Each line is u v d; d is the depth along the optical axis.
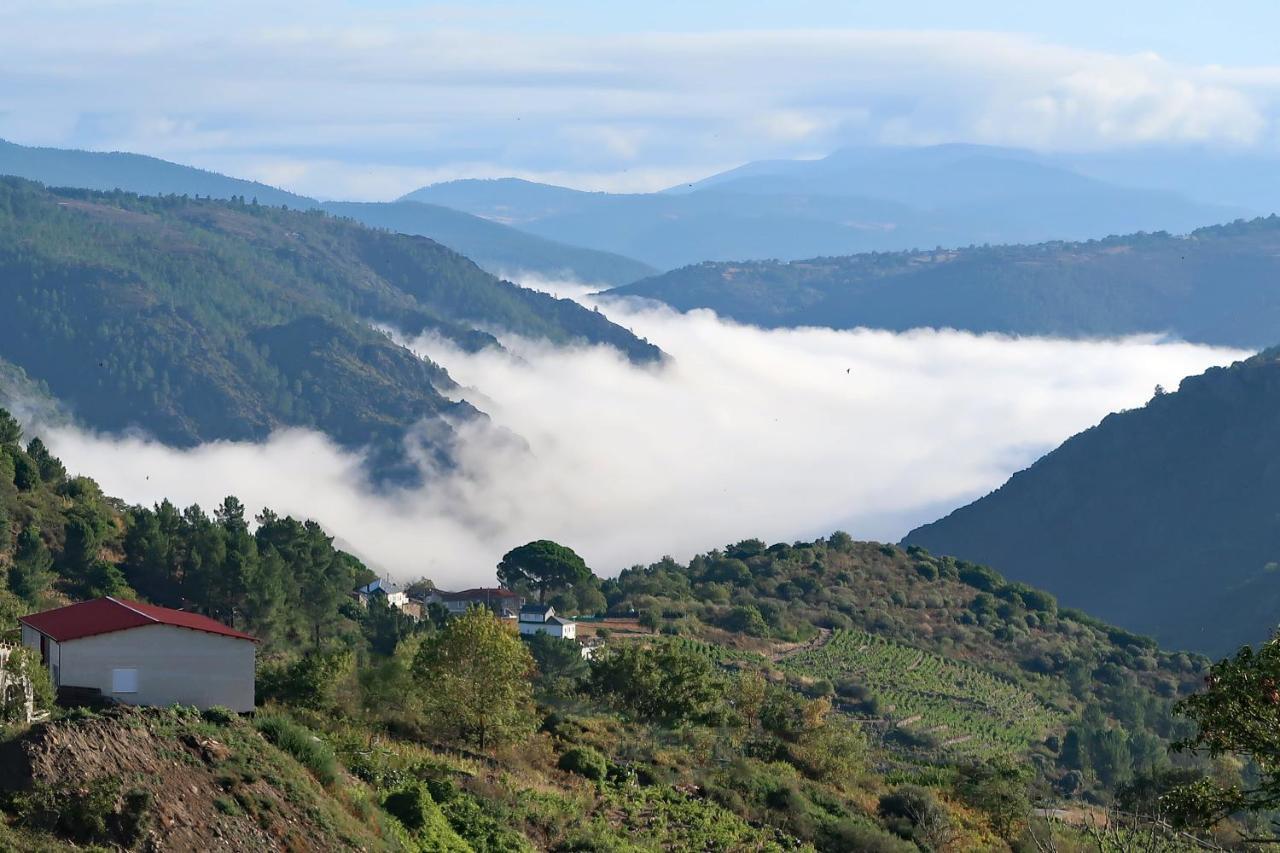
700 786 51.38
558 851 37.75
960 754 112.06
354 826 29.16
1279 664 23.86
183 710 29.58
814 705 68.06
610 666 67.19
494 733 49.31
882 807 56.44
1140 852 25.98
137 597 98.31
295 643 99.75
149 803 24.31
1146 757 113.06
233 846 25.19
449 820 35.91
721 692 68.06
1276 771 23.95
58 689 42.62
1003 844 55.12
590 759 49.72
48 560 91.38
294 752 31.03
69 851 22.44
